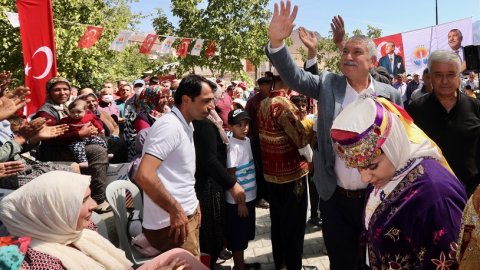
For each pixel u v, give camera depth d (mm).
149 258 2771
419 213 1301
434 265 1284
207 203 3281
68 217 1901
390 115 1366
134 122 4477
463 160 2729
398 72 12172
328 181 2568
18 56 10000
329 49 24719
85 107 4102
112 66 14438
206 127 2992
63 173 1978
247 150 3604
